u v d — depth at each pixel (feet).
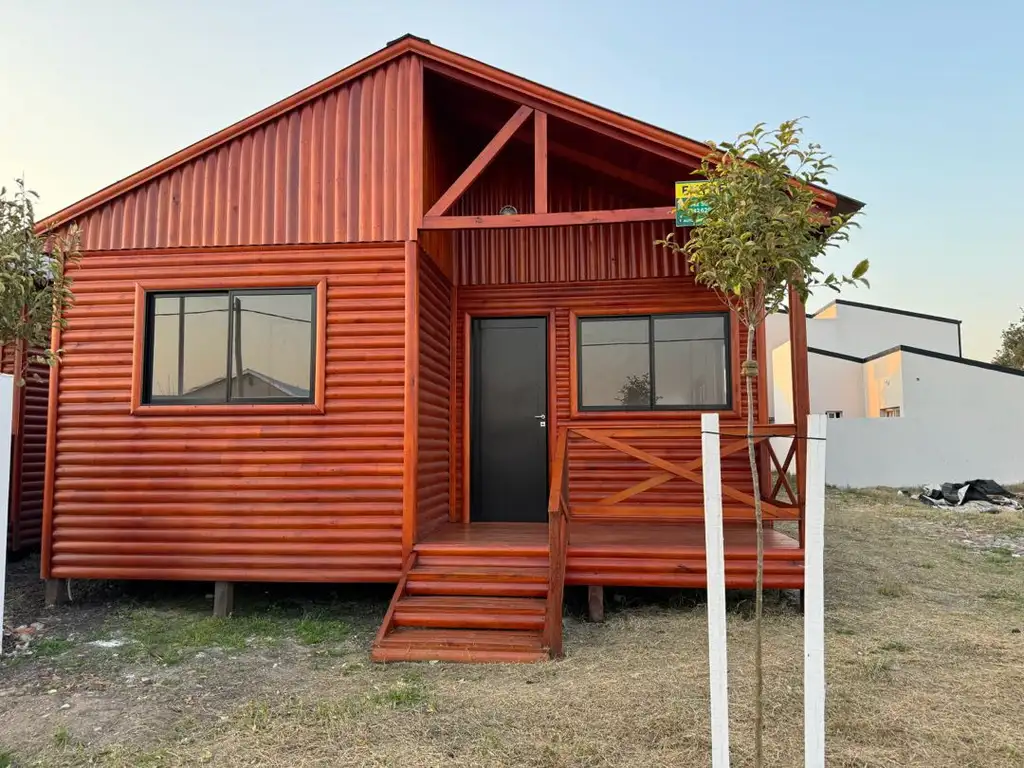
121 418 18.85
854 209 17.11
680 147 17.93
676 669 13.12
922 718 10.66
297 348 18.81
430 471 20.26
